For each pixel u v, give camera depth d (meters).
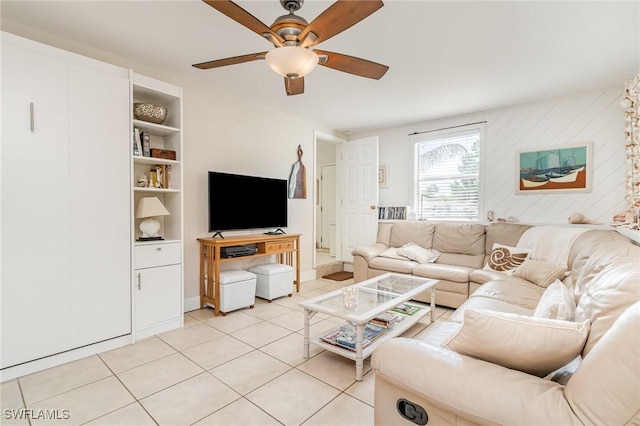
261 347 2.46
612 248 1.72
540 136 3.79
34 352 2.07
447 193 4.56
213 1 1.38
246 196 3.77
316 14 2.09
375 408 1.23
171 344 2.51
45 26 2.28
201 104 3.39
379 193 5.24
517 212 3.96
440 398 1.00
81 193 2.28
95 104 2.35
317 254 6.50
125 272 2.50
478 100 3.77
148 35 2.41
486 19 2.13
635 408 0.73
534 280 2.75
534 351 1.01
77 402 1.75
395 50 2.56
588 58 2.69
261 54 1.85
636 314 0.79
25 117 2.03
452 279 3.36
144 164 2.99
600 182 3.45
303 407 1.72
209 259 3.32
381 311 2.17
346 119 4.66
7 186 1.97
